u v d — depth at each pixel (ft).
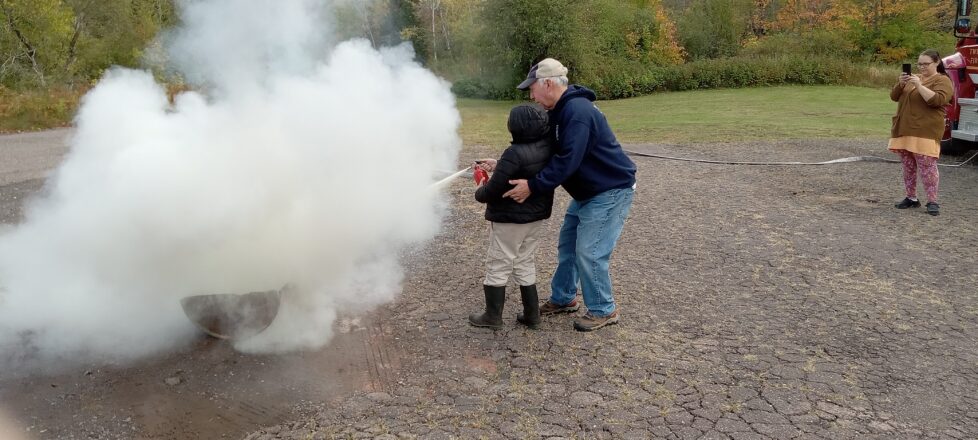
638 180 29.99
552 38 91.91
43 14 69.36
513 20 93.09
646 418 10.41
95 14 69.77
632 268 17.74
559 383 11.53
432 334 13.50
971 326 13.93
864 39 122.11
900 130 23.34
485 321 13.71
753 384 11.48
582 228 13.37
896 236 20.57
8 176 32.53
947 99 22.09
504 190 12.64
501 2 92.32
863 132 46.21
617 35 108.06
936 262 18.08
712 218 22.95
